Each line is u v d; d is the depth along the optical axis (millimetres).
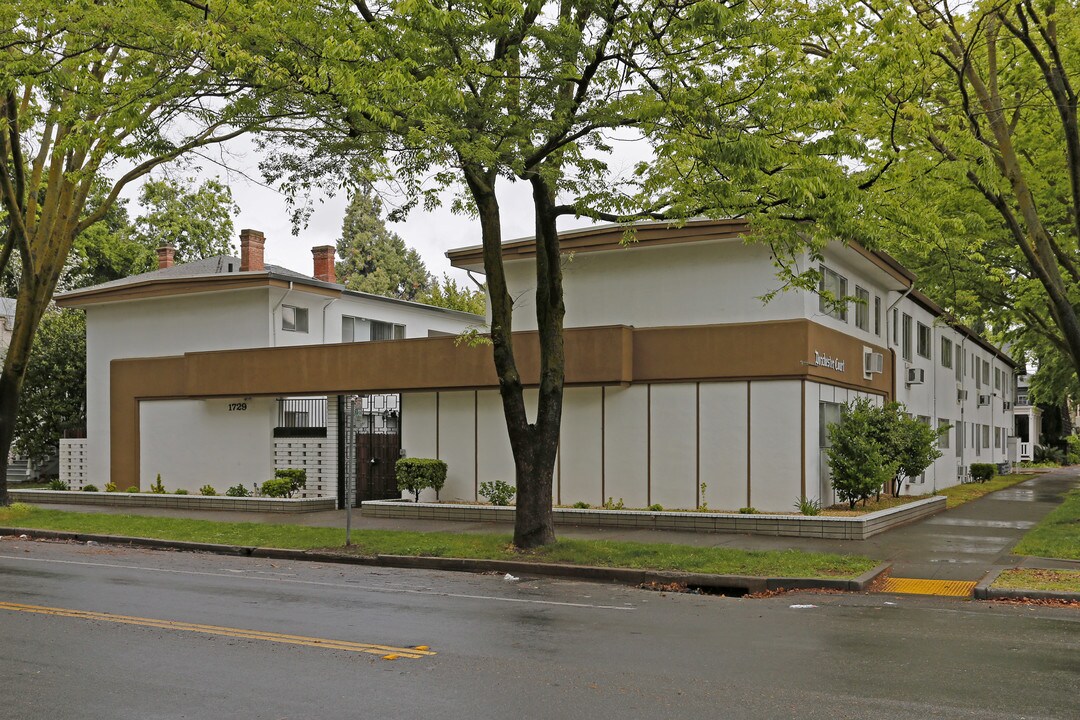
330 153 15969
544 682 7320
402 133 13688
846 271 23484
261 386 25375
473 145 13141
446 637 9094
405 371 23578
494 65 13828
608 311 22156
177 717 6395
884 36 14242
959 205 19344
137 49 14945
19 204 21703
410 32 12969
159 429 27672
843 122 13352
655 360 21344
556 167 14469
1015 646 8789
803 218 13656
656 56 13047
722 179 13438
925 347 32219
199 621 9906
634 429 21547
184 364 27109
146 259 50156
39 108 20234
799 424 20000
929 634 9406
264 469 25703
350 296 29812
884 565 13789
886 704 6695
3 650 8484
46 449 31141
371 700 6805
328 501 23875
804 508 19031
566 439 22203
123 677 7484
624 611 10820
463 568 14969
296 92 13641
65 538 19203
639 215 14453
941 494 28453
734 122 13344
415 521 20641
